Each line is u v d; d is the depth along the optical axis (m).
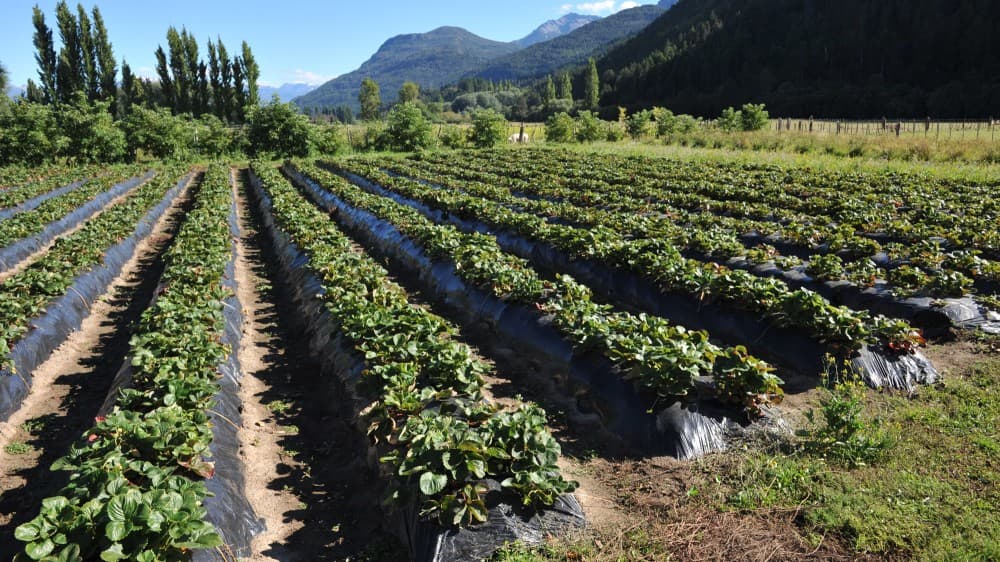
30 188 26.30
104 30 66.62
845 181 21.64
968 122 50.31
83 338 11.30
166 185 28.53
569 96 115.50
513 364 9.29
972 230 13.57
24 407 8.58
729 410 6.84
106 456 5.16
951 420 6.57
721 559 4.86
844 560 4.75
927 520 5.05
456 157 40.50
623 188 22.55
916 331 7.93
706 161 31.20
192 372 7.37
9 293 10.73
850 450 5.95
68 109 42.59
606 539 5.15
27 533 4.13
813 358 8.18
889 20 89.38
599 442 6.98
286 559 5.39
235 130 53.25
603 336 7.95
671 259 11.30
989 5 76.94
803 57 89.94
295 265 14.15
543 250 14.35
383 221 17.73
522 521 5.14
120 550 4.13
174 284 10.87
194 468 5.48
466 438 5.43
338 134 51.03
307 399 8.59
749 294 9.40
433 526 5.02
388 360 7.69
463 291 11.62
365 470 6.60
